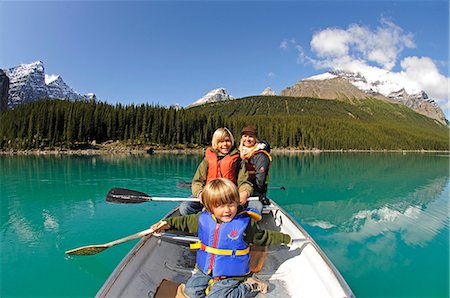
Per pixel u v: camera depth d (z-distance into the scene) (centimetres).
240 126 8775
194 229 338
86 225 750
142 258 339
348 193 1269
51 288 445
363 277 496
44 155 4969
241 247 303
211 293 286
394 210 970
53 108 7288
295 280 344
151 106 7850
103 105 8194
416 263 552
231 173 426
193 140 7688
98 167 2452
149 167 2445
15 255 566
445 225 791
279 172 2145
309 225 793
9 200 1060
